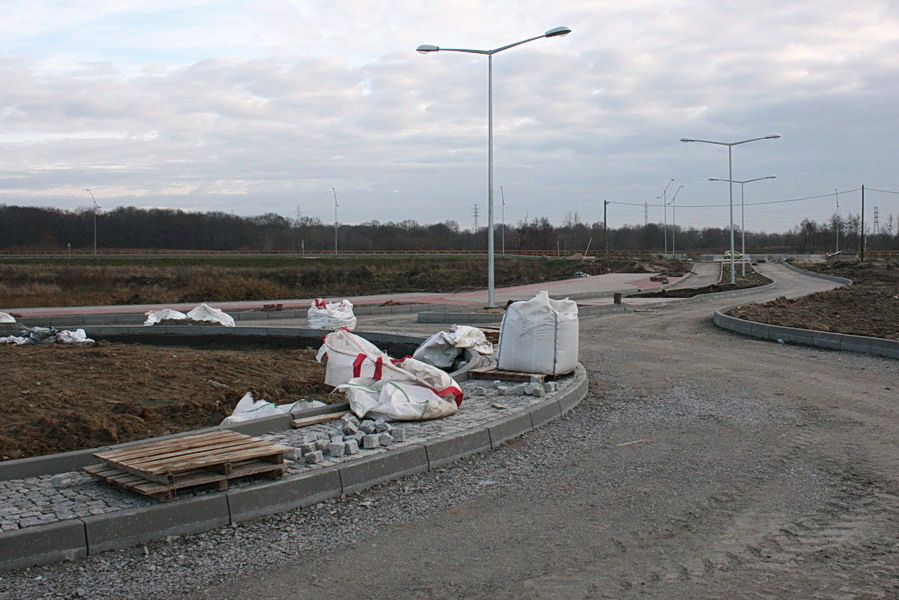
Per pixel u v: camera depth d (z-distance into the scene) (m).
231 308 28.22
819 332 16.58
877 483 6.66
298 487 6.09
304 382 11.20
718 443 8.13
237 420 8.40
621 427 8.91
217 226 120.69
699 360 14.58
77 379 10.95
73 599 4.41
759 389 11.43
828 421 9.20
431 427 8.06
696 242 154.88
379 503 6.18
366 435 7.18
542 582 4.59
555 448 7.95
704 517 5.79
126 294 39.75
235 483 6.02
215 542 5.32
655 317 24.11
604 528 5.55
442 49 23.34
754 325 18.69
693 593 4.41
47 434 8.13
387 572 4.78
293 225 127.94
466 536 5.41
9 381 10.66
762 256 107.00
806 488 6.52
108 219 115.56
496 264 63.22
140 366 12.04
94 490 5.96
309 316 19.28
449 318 23.23
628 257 92.62
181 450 6.27
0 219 109.06
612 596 4.38
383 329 20.92
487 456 7.64
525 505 6.11
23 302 35.34
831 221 134.12
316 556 5.07
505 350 11.38
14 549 4.84
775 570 4.76
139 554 5.11
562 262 70.81
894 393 11.03
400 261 64.56
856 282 45.25
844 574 4.69
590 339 18.16
